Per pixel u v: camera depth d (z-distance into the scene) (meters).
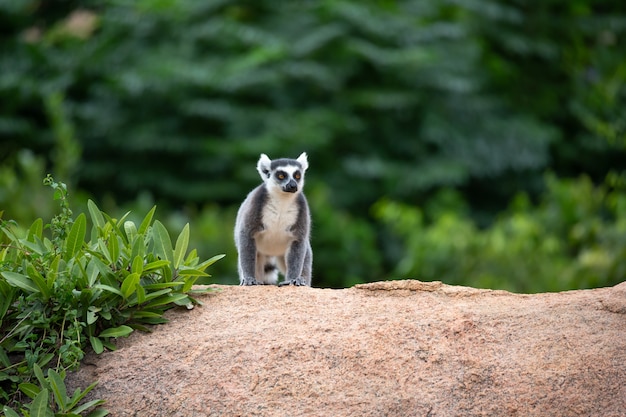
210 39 22.58
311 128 21.09
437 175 21.39
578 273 12.50
